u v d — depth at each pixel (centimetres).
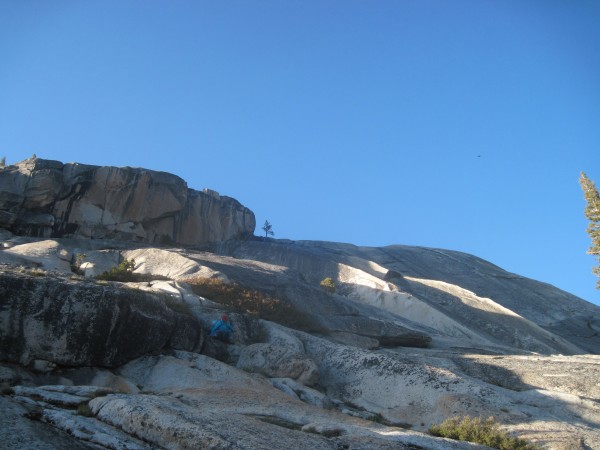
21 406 1476
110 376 2164
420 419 2275
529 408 2314
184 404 1667
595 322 6506
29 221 4925
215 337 2722
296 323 3353
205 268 3800
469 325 5106
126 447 1319
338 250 7638
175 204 5809
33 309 2122
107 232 5294
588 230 4150
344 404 2473
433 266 7662
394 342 3644
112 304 2262
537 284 7631
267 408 1853
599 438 1984
